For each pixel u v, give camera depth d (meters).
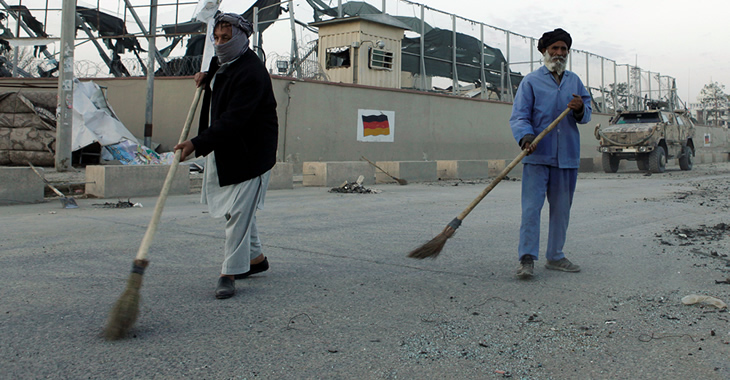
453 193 11.46
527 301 3.55
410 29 22.56
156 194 9.95
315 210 8.27
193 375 2.34
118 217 7.11
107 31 18.55
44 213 7.45
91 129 13.73
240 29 3.37
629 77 36.56
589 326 3.07
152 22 15.76
